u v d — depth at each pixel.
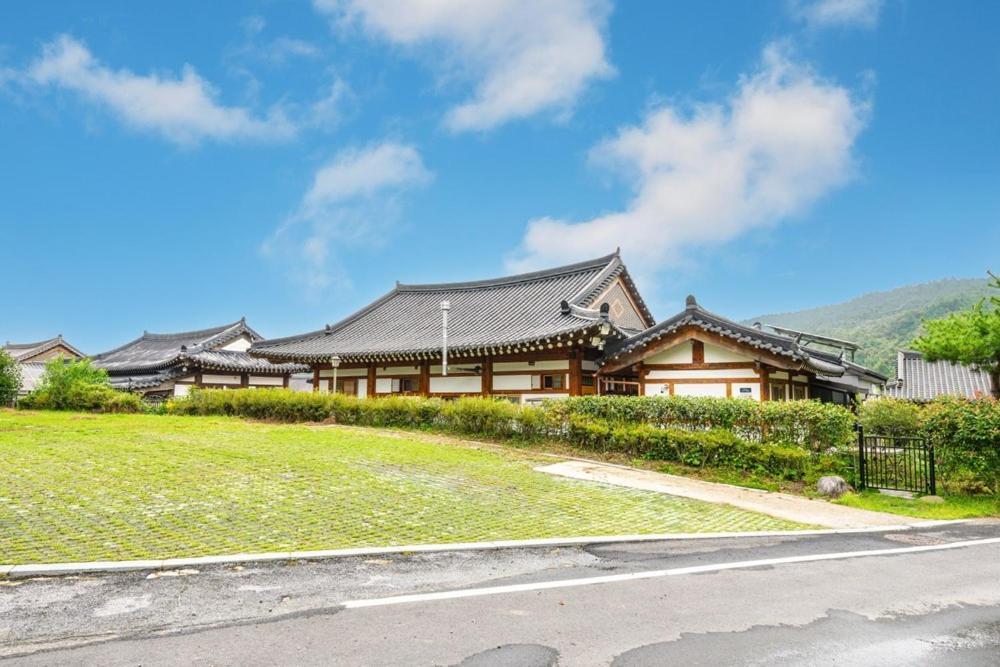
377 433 17.31
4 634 4.80
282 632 4.93
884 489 12.50
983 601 5.99
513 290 27.16
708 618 5.41
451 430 17.62
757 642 4.90
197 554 6.83
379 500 9.65
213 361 34.66
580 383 20.19
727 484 12.80
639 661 4.51
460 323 24.67
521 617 5.34
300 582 6.16
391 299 30.97
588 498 10.75
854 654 4.70
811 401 13.59
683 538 8.49
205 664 4.34
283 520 8.32
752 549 8.04
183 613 5.29
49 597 5.58
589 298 23.47
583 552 7.64
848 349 23.80
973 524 10.19
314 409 20.11
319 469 11.53
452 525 8.59
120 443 13.81
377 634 4.91
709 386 17.66
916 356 32.94
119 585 5.93
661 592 6.10
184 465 11.42
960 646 4.88
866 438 13.09
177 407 22.75
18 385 25.88
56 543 6.99
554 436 16.03
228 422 19.39
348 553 7.07
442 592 5.96
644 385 18.48
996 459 12.23
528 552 7.57
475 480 11.59
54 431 16.00
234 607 5.45
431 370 23.45
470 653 4.59
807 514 10.57
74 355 53.44
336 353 24.59
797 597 6.04
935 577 6.82
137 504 8.71
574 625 5.18
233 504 8.95
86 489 9.41
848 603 5.88
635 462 14.11
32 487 9.43
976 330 18.55
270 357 26.83
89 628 4.95
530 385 21.02
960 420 12.51
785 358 16.58
